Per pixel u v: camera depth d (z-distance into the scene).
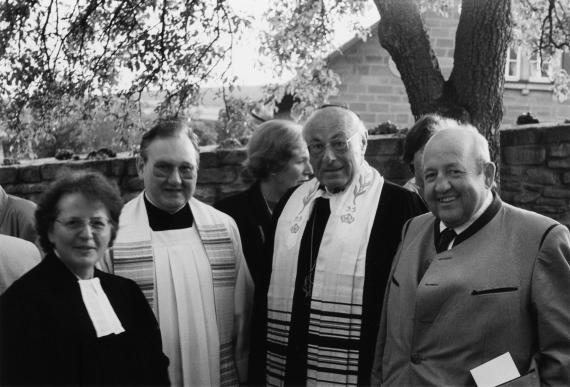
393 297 2.55
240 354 3.17
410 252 2.56
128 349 2.37
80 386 2.21
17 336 2.17
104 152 7.55
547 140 6.91
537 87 12.80
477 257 2.30
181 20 6.82
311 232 3.14
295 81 8.32
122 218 3.02
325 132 2.98
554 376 2.16
